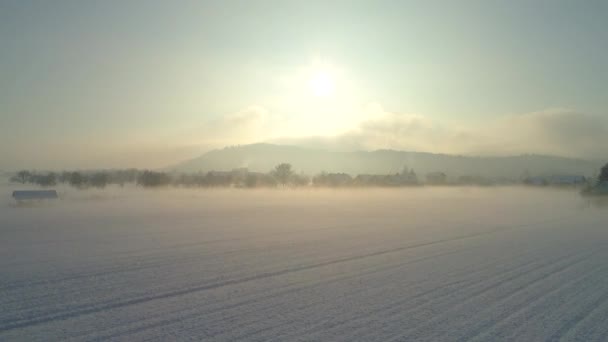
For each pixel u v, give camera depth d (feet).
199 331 30.19
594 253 65.46
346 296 39.99
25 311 34.40
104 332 29.84
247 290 41.75
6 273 47.62
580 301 39.04
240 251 63.16
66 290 40.88
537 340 29.35
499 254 63.82
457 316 34.32
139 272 48.88
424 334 30.14
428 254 62.90
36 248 63.31
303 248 66.44
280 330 30.58
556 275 49.96
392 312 35.22
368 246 69.15
